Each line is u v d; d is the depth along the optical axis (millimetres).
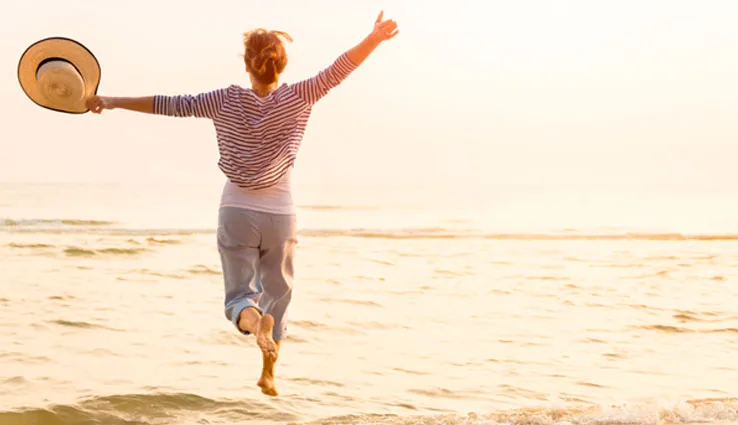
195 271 15836
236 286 3938
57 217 36688
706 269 18125
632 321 11281
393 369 8289
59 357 8359
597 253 22203
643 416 6465
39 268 15625
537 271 17406
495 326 10781
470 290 14195
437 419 6289
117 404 6781
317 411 6738
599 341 9859
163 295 12680
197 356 8633
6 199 71062
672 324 11070
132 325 10164
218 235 3967
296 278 15266
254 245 3922
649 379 7992
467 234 29391
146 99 3754
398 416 6477
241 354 8805
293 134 3809
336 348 9258
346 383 7695
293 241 4020
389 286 14500
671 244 25891
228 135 3777
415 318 11273
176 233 26250
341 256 19984
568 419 6367
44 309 11039
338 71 3727
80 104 3723
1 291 12516
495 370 8305
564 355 9047
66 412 6500
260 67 3709
